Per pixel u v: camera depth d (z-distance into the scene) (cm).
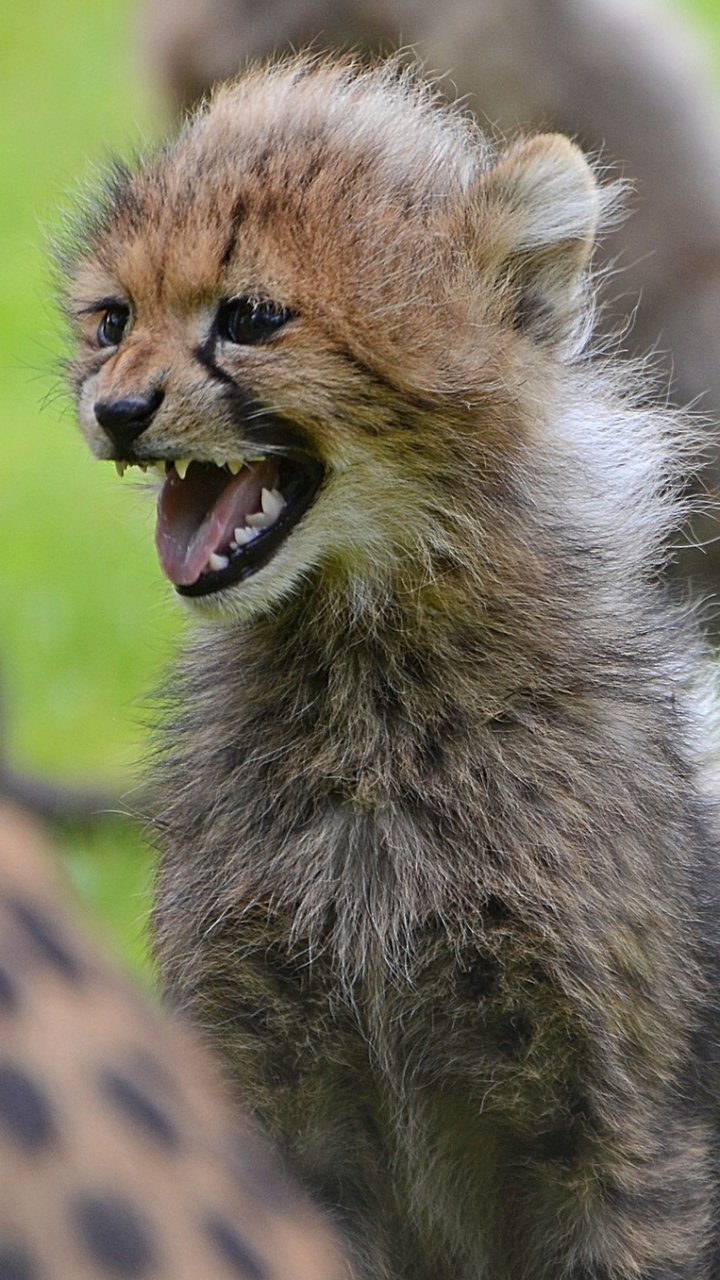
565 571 808
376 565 778
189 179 761
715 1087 812
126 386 727
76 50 3931
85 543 2073
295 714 803
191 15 1454
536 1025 778
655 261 1377
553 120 1407
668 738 823
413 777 788
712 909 825
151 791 868
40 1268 248
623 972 769
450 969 780
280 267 730
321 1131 812
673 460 967
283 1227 274
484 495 780
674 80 1452
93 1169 259
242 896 791
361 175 765
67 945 280
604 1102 777
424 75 1266
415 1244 841
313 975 788
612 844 777
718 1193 825
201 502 768
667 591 973
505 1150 812
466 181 815
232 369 729
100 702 1672
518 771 784
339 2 1399
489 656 791
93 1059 270
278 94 835
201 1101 282
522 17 1407
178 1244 259
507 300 799
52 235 916
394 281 745
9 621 1842
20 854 287
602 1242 796
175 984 809
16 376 2552
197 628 866
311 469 758
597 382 895
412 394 749
